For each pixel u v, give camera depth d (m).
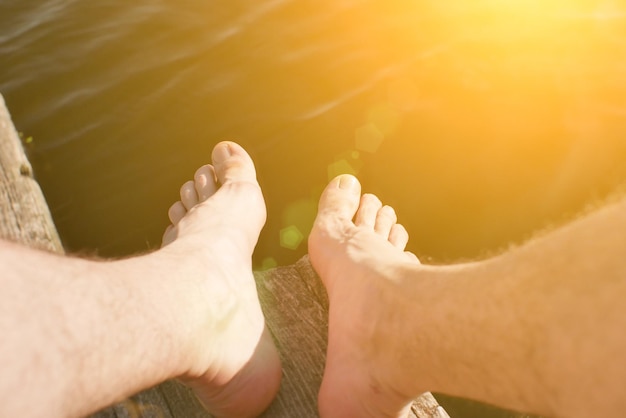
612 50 2.76
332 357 1.19
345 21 3.08
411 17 3.08
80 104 2.75
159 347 0.88
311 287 1.62
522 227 2.03
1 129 2.20
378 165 2.28
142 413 1.26
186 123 2.55
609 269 0.64
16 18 3.52
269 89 2.67
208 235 1.38
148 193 2.31
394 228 1.80
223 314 1.10
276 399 1.30
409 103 2.53
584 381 0.64
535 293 0.71
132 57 2.98
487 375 0.78
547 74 2.62
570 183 2.14
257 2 3.31
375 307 1.07
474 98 2.52
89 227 2.21
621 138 2.29
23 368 0.68
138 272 0.97
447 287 0.90
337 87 2.64
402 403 1.07
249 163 1.96
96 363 0.77
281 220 2.14
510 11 3.11
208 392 1.14
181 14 3.28
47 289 0.77
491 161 2.25
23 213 1.79
